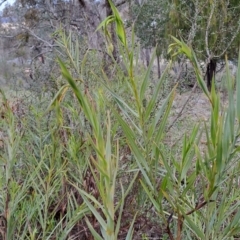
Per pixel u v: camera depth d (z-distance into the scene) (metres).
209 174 0.56
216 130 0.55
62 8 4.78
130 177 1.13
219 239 0.61
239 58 0.52
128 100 1.15
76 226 1.19
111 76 1.31
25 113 1.52
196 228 0.59
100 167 0.55
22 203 1.07
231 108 0.53
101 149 0.55
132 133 0.58
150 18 4.43
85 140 1.07
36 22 5.72
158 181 0.81
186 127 1.58
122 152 1.20
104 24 0.60
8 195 0.94
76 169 1.12
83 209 0.93
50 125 1.26
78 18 4.54
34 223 1.05
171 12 3.67
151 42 4.37
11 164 0.95
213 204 0.60
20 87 2.19
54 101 0.64
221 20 2.33
